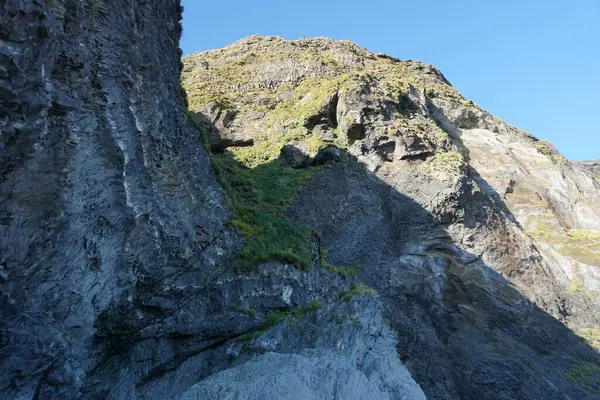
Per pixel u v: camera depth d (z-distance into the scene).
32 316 8.30
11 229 7.54
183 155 13.73
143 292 11.55
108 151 9.94
